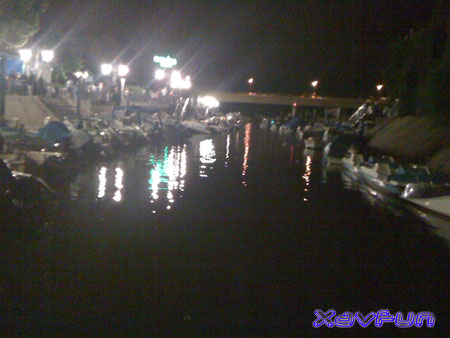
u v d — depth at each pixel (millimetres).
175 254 10633
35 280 8945
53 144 21156
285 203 16672
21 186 12430
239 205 15945
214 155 31438
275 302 8391
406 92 37531
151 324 7430
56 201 13859
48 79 39719
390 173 19547
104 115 34938
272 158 31609
